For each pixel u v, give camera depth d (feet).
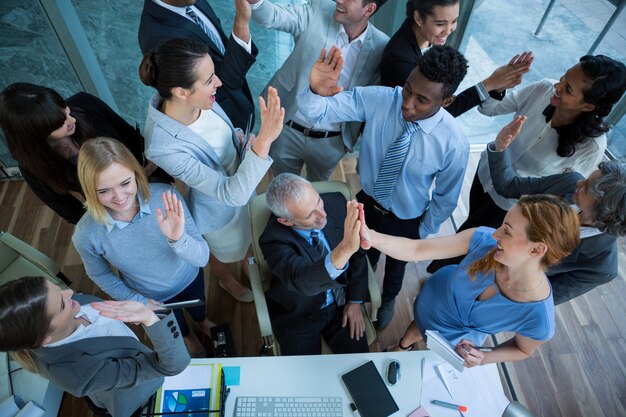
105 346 4.06
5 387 5.84
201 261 5.21
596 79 4.93
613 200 4.17
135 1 8.59
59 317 3.55
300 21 6.30
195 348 7.24
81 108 5.36
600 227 4.42
